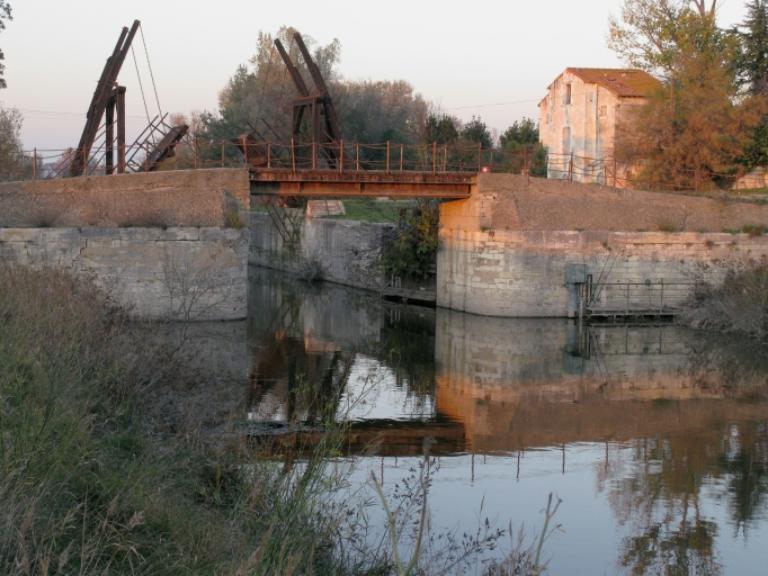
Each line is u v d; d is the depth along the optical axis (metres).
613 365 25.89
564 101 63.62
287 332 30.95
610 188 35.19
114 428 11.16
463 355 27.34
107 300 20.25
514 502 13.66
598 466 15.80
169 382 14.29
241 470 10.11
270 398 19.05
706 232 35.12
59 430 8.50
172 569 6.98
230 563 7.17
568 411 20.25
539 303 34.34
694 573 11.17
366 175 33.28
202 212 30.16
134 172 33.22
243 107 67.94
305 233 51.59
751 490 14.52
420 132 60.50
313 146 34.62
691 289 34.81
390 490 13.34
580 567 11.29
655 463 16.03
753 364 25.95
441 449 16.66
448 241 37.56
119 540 7.03
